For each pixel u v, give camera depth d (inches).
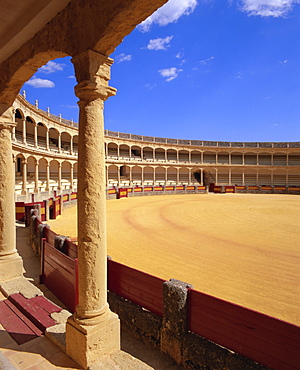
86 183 141.6
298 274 298.7
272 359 123.3
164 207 965.8
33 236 376.8
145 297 180.9
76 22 143.3
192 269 313.6
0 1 156.8
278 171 2122.3
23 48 195.5
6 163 249.3
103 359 140.2
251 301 231.1
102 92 143.6
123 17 121.7
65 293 214.8
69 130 1355.8
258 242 448.1
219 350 138.3
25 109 951.0
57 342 156.6
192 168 2033.7
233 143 2114.9
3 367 73.5
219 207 964.6
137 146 1969.7
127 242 448.8
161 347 159.8
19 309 201.2
